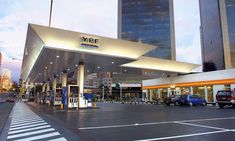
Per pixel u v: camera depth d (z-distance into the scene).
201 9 60.81
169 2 68.25
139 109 20.88
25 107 26.61
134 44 20.23
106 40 18.91
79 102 21.91
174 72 31.77
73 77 38.56
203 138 6.61
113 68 27.08
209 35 55.69
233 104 20.81
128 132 7.73
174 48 64.06
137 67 26.91
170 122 10.47
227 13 49.56
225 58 47.75
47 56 19.20
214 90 27.42
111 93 85.38
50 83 42.59
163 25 66.44
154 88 38.34
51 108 23.42
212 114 14.53
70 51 17.31
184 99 26.48
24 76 45.47
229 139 6.44
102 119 12.07
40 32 16.06
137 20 68.81
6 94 108.81
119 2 71.69
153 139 6.50
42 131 8.17
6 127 9.52
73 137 6.92
